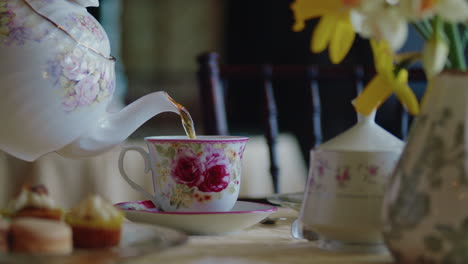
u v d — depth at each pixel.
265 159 2.11
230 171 0.87
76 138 0.86
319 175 0.74
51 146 0.86
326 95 3.69
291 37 4.57
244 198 1.05
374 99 0.71
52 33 0.83
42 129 0.84
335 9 0.64
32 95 0.83
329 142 0.75
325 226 0.73
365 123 0.76
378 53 0.66
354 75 1.54
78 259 0.65
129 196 1.93
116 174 1.91
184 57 5.72
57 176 1.86
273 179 1.53
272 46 4.77
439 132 0.65
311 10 0.65
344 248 0.73
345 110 3.69
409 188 0.66
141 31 5.68
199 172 0.85
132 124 0.88
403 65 0.67
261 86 1.57
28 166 1.84
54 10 0.84
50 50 0.83
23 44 0.82
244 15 5.02
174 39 5.70
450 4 0.62
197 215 0.81
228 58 5.23
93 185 1.88
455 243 0.64
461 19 0.62
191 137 0.89
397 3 0.64
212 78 1.57
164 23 5.69
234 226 0.83
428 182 0.65
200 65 1.59
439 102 0.66
